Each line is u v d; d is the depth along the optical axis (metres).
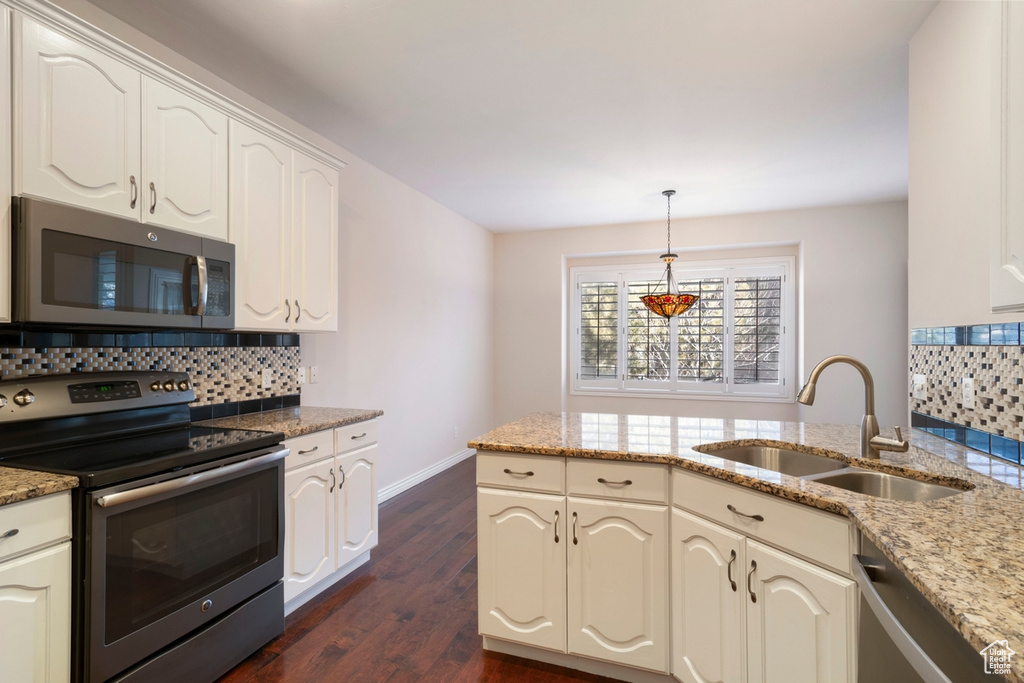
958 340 1.84
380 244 3.84
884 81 2.55
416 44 2.25
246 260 2.27
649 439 2.01
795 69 2.45
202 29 2.13
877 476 1.60
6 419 1.60
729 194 4.43
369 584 2.57
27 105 1.52
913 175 2.16
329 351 3.30
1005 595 0.79
